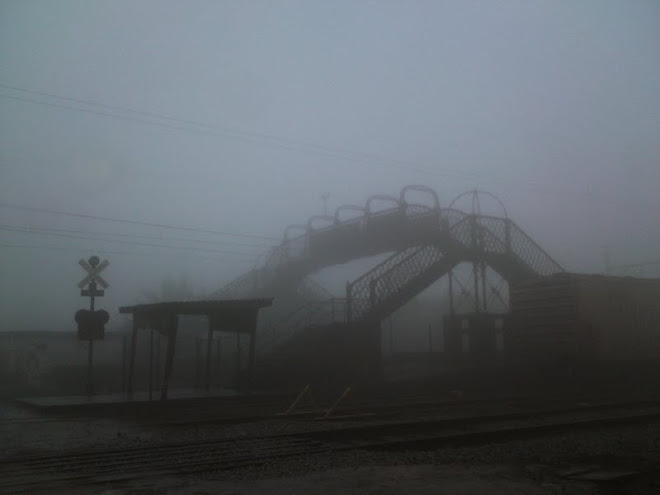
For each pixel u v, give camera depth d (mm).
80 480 8344
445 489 7891
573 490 8070
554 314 25359
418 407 17500
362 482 8250
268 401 19250
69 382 27453
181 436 12336
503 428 13219
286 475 8812
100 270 18859
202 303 19391
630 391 23078
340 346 25062
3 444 11438
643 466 9656
